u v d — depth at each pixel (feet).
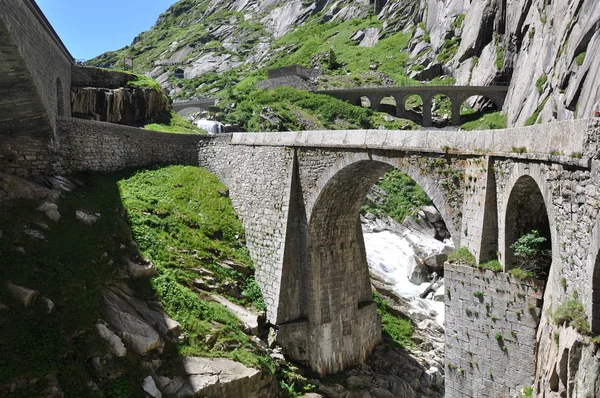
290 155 79.41
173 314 59.26
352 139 68.08
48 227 60.54
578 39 123.85
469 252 51.62
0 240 53.72
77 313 49.26
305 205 77.46
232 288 75.87
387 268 118.11
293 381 68.03
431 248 123.85
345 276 82.89
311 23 418.31
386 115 213.25
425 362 84.38
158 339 52.70
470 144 52.37
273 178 82.84
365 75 273.75
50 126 76.23
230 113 208.64
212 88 323.78
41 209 63.16
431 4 306.76
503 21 228.63
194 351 55.62
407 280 114.21
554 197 38.86
